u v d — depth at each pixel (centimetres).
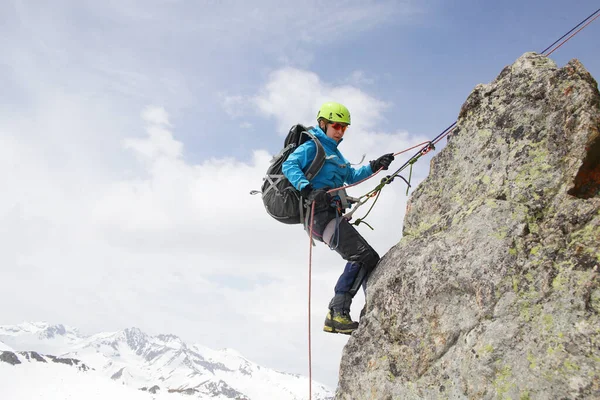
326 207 582
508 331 400
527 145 479
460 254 464
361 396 507
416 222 566
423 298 480
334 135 632
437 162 571
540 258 411
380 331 517
